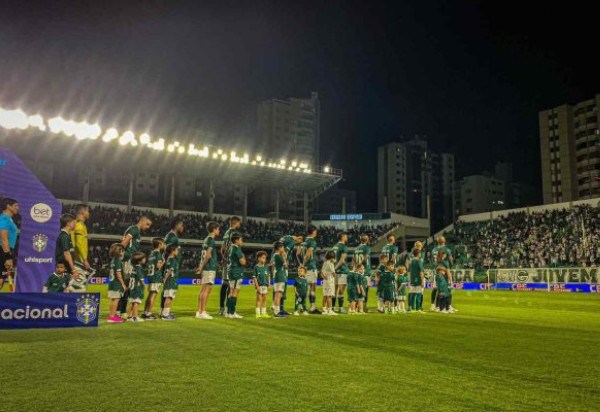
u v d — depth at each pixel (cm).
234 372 559
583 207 4947
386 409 424
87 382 503
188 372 555
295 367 590
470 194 12688
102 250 4672
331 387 496
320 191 6047
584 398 465
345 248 1522
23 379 513
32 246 1119
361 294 1487
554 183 9594
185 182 9444
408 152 14038
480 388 499
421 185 14038
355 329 997
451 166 14662
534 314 1484
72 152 4256
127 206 5134
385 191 13538
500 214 5844
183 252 5297
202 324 1048
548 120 9800
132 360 621
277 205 6056
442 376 552
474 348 758
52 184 6631
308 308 1670
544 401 453
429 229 6781
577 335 939
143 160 4638
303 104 13100
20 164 1116
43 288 1124
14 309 911
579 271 3466
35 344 742
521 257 4719
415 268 1584
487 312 1567
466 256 5219
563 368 605
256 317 1254
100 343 756
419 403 443
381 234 6431
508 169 13825
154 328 961
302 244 1533
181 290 3125
